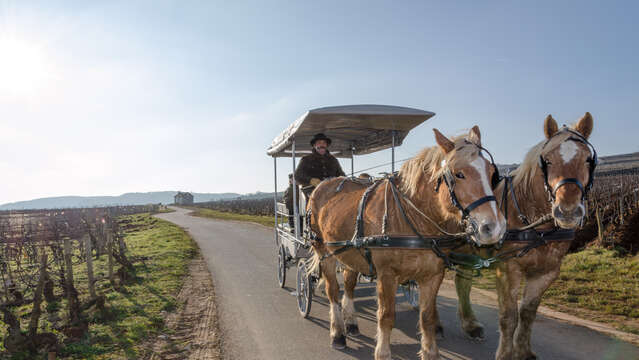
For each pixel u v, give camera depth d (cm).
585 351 402
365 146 736
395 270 332
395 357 407
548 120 339
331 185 483
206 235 2059
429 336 335
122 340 476
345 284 489
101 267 1064
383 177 395
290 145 666
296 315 579
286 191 715
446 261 322
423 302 336
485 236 261
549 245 349
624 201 1381
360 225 365
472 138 296
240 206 6800
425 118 525
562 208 296
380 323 340
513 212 362
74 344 459
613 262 774
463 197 273
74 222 2156
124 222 3681
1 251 1194
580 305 560
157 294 723
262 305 642
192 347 457
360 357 412
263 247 1504
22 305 655
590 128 332
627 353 391
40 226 2042
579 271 743
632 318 498
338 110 486
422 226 321
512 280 345
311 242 489
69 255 553
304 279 560
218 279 881
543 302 583
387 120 536
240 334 499
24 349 429
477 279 788
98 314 571
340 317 446
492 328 488
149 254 1282
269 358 416
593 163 308
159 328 530
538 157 337
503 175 396
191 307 643
